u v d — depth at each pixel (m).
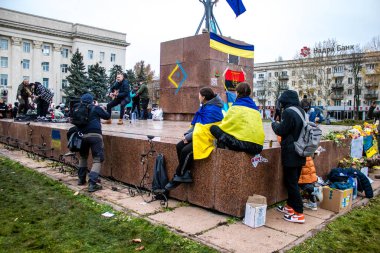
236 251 3.63
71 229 4.21
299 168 4.65
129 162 6.27
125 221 4.48
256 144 4.52
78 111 5.95
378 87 57.84
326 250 3.81
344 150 7.55
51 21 63.75
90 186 5.88
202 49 11.75
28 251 3.59
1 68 58.91
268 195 5.08
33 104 13.15
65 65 66.25
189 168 5.11
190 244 3.78
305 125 4.38
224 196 4.75
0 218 4.54
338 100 67.31
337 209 5.19
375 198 6.25
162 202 5.28
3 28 58.31
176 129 8.08
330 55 57.09
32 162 8.59
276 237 4.06
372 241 4.17
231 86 12.37
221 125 4.60
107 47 69.75
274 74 79.31
